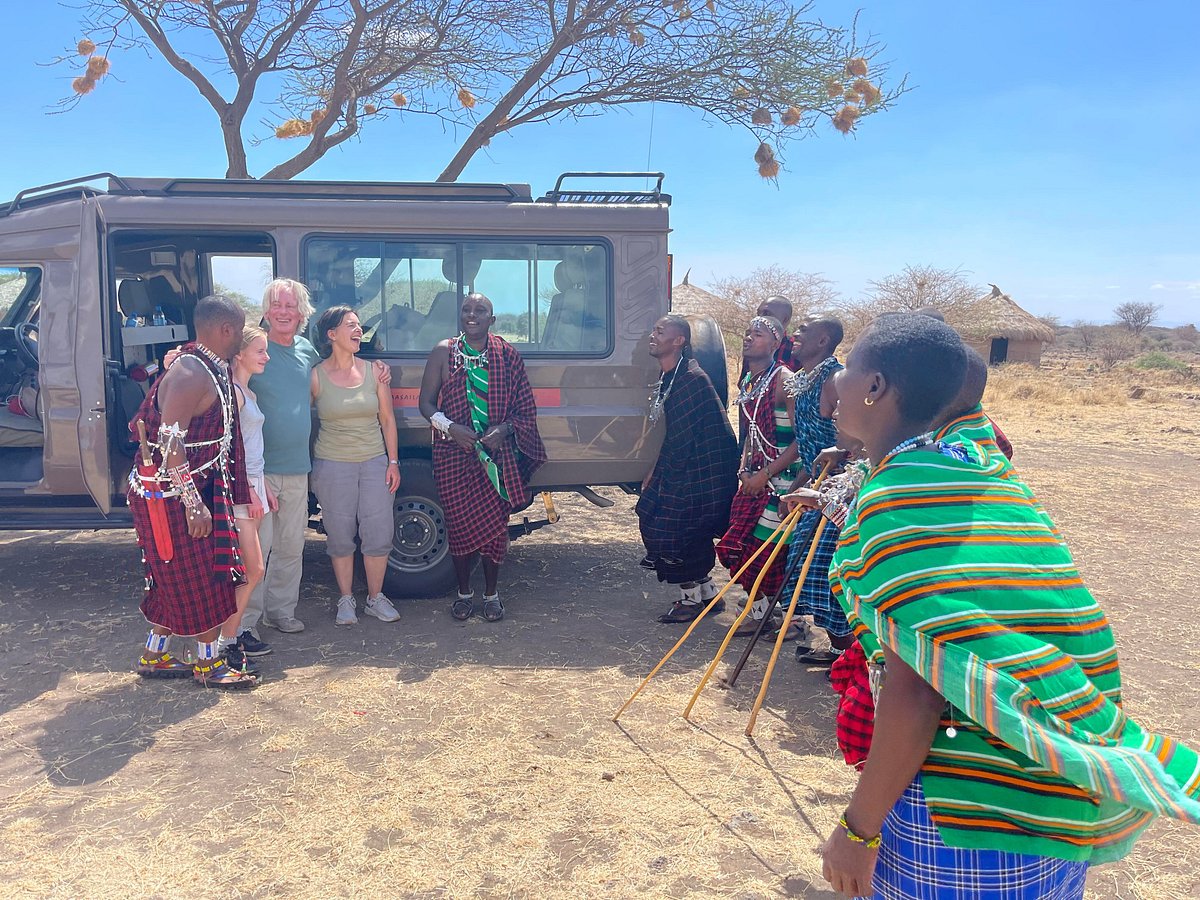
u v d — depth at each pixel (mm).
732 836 3367
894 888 1771
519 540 7852
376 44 10328
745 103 10031
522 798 3598
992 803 1625
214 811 3469
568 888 3059
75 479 5617
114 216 5504
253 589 4938
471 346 5418
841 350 26609
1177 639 5590
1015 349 35875
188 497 4242
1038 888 1678
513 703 4480
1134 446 13867
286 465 5121
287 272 5738
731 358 25672
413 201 5785
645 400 5949
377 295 5832
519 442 5512
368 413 5363
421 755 3938
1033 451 13219
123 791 3607
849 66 9648
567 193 6023
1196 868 3275
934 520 1631
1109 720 1604
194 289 7230
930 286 32594
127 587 6223
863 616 1679
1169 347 78625
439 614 5809
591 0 9680
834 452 4219
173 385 4164
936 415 1791
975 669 1517
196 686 4598
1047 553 1660
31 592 6082
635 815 3496
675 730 4223
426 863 3174
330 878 3084
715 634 5543
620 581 6672
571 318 5914
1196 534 8297
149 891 2998
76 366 5414
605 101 10039
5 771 3752
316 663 4953
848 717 2055
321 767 3816
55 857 3166
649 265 5914
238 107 10156
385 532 5543
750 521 5289
